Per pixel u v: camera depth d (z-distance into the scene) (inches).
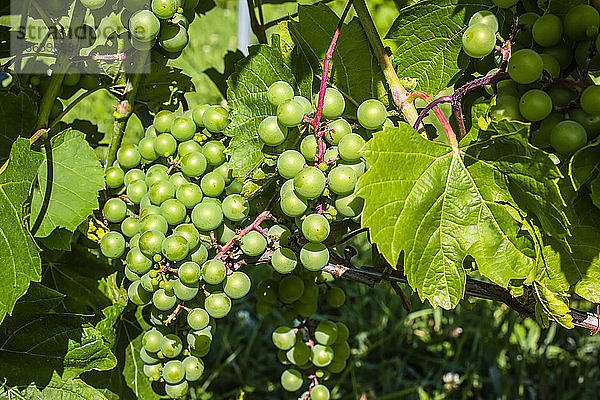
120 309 25.6
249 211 23.7
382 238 21.2
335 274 24.8
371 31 24.4
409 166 21.7
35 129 24.7
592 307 40.2
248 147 23.2
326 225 21.6
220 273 22.9
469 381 45.9
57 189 23.6
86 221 25.0
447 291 22.1
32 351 23.9
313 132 22.2
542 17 23.0
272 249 23.9
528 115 22.0
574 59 23.2
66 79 26.5
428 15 24.6
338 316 53.2
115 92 26.8
